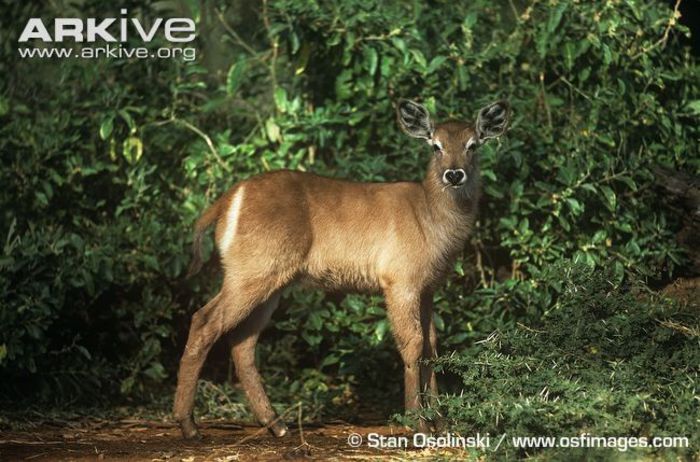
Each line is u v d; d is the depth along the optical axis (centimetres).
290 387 1179
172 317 1219
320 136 1192
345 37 1198
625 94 1200
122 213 1220
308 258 1012
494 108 1021
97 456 873
